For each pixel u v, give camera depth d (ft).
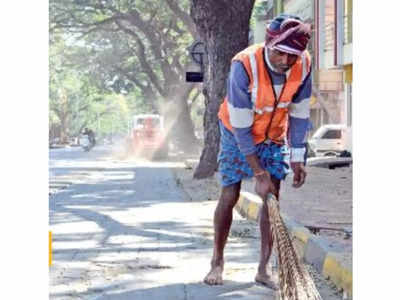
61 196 59.77
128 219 42.96
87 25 170.30
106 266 28.27
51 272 27.09
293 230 33.45
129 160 142.41
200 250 31.81
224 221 24.54
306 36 21.93
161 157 150.92
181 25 177.78
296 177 24.27
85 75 200.95
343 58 116.47
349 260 25.05
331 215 40.45
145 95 221.87
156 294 23.66
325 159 97.50
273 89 22.74
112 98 428.15
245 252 30.73
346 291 23.47
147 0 168.86
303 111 23.61
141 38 194.70
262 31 199.21
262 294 23.49
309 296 19.34
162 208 48.93
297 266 19.53
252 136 23.24
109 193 62.54
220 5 69.10
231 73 22.98
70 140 331.77
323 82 137.28
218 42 69.62
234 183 24.29
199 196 57.00
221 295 23.38
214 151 72.64
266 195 23.18
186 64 178.70
